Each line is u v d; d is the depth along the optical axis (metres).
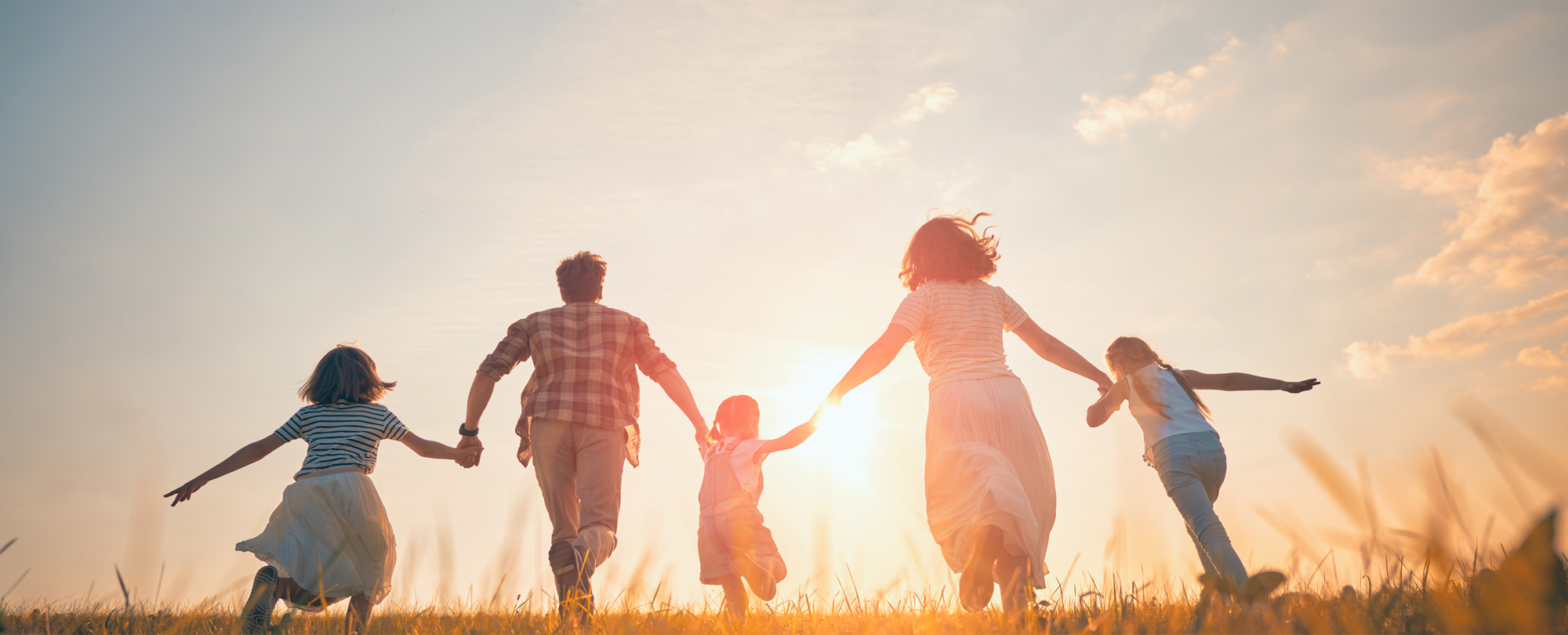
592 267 5.09
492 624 3.02
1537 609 1.45
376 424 4.00
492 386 4.72
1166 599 2.48
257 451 3.86
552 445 4.59
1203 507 3.93
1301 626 2.11
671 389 4.97
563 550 4.17
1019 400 3.68
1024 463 3.57
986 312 3.85
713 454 4.96
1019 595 2.93
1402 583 2.09
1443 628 1.88
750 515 4.77
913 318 3.77
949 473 3.50
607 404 4.66
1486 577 1.57
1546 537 1.44
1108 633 2.29
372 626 3.69
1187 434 4.11
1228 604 2.30
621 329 4.91
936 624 2.64
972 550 3.23
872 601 2.97
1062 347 4.17
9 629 2.89
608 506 4.58
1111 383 4.27
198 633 3.21
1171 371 4.38
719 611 3.24
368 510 3.81
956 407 3.63
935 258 3.91
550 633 3.01
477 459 4.46
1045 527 3.55
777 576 4.62
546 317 4.84
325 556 3.63
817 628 3.03
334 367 4.05
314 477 3.79
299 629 3.67
